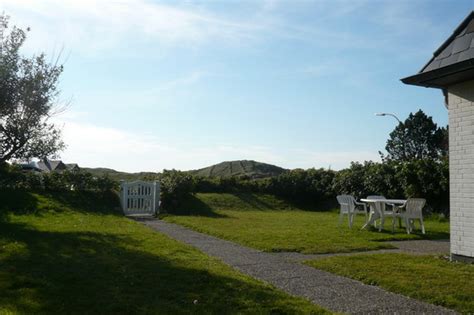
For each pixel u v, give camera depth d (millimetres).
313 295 5945
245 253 9148
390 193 20547
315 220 16906
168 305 5199
